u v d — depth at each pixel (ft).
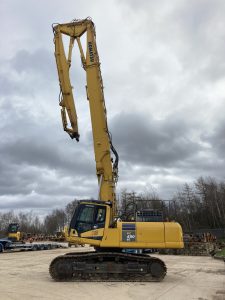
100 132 57.36
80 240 49.93
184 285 45.01
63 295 37.04
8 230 143.74
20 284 44.34
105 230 50.03
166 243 49.73
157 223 50.93
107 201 52.16
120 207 57.31
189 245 118.62
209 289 42.01
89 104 58.23
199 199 263.90
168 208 66.69
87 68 58.95
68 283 45.37
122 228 50.31
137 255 50.60
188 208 261.85
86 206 51.24
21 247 128.26
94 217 50.67
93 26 60.29
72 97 57.88
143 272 48.06
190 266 72.69
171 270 64.08
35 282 46.19
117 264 48.16
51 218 377.71
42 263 76.28
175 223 51.24
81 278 47.88
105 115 58.13
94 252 50.42
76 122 57.47
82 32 59.77
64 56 58.95
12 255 105.70
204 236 141.49
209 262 84.43
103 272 47.88
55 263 47.80
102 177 56.08
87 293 38.34
